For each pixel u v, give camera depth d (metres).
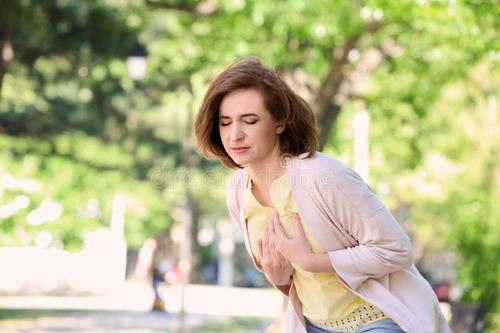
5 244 30.84
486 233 18.69
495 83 25.59
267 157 4.90
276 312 35.59
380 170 28.62
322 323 5.09
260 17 17.75
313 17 17.56
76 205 31.50
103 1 23.50
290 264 5.02
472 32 13.20
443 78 21.66
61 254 40.69
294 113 4.84
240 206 5.21
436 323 4.89
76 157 32.75
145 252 43.56
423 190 29.44
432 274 49.59
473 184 25.47
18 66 27.38
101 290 41.22
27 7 22.39
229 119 4.85
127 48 25.42
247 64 4.85
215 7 20.06
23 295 39.59
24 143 31.81
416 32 19.83
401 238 4.73
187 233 32.28
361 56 20.88
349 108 27.55
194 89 25.38
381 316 4.95
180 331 23.69
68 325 26.55
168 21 25.36
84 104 31.44
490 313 18.20
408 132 24.83
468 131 29.19
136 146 38.00
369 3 13.98
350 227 4.77
